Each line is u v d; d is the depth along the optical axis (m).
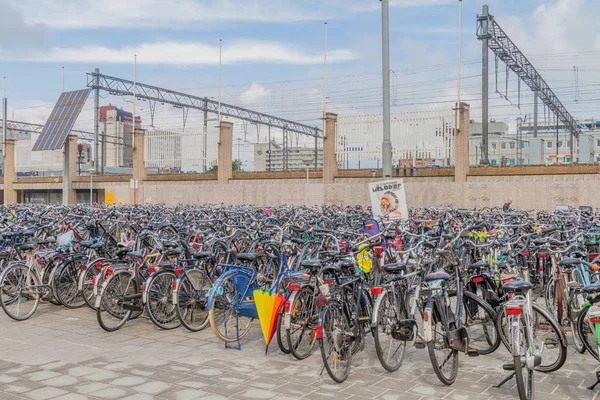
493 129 72.81
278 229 8.10
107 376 4.73
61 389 4.40
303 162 40.06
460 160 22.12
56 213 13.87
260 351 5.55
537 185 20.59
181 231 9.11
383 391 4.38
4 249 8.17
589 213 12.59
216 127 28.72
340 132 25.22
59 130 30.56
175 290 6.18
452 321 4.65
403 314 4.96
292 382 4.59
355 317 4.94
